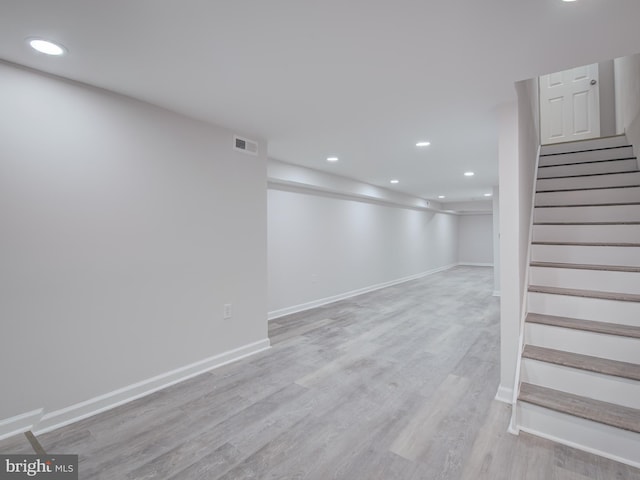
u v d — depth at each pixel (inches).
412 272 343.0
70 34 62.0
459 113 105.0
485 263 449.1
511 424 78.6
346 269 245.3
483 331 160.9
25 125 75.0
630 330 79.0
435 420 84.3
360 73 78.4
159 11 54.8
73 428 79.7
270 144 140.7
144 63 73.8
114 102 89.4
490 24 58.4
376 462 68.9
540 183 139.1
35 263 76.7
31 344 76.4
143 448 73.0
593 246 103.8
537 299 95.9
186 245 106.9
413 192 295.7
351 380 107.1
